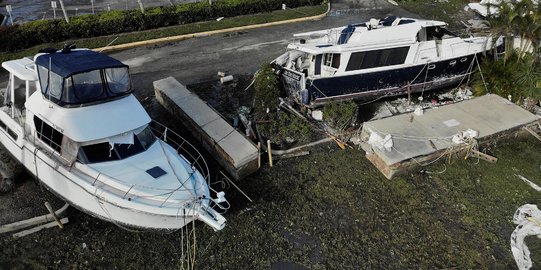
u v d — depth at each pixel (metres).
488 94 13.97
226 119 13.20
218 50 17.55
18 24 18.38
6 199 10.19
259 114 13.41
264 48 17.73
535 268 9.05
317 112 13.37
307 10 21.25
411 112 13.09
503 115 12.86
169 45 17.86
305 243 9.46
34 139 10.02
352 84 13.43
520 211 10.39
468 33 17.72
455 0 22.53
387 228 9.91
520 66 13.75
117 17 18.23
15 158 10.90
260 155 11.61
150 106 14.04
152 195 8.75
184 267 8.84
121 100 10.04
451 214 10.31
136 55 17.02
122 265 8.86
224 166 11.44
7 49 16.75
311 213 10.20
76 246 9.22
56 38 17.59
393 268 9.00
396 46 13.21
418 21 13.98
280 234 9.64
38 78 9.95
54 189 10.02
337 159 11.98
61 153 9.45
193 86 15.04
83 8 20.91
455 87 15.32
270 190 10.83
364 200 10.63
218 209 10.12
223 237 9.51
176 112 13.16
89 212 9.62
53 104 9.68
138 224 9.12
